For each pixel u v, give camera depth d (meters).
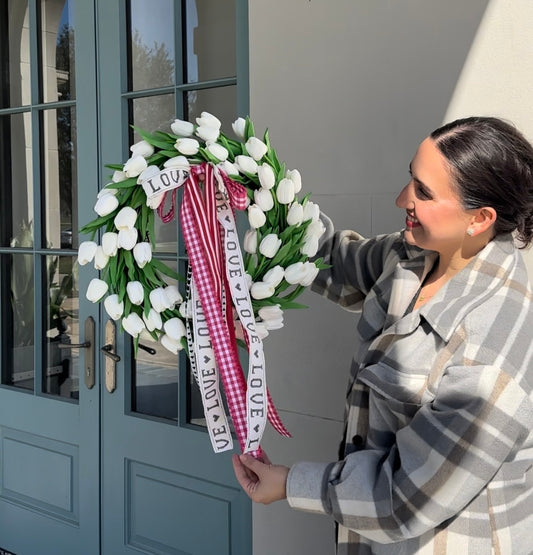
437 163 1.21
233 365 1.30
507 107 1.70
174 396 2.48
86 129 2.64
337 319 1.98
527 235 1.29
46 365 2.85
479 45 1.72
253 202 1.40
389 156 1.86
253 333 1.30
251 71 2.07
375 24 1.86
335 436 1.99
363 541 1.34
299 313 2.04
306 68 1.98
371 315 1.46
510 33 1.68
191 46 2.37
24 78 2.86
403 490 1.18
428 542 1.24
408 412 1.25
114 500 2.63
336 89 1.93
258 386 1.30
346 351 1.96
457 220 1.23
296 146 2.01
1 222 2.96
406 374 1.26
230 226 1.34
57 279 2.79
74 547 2.76
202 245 1.30
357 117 1.90
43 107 2.75
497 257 1.26
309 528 2.08
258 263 1.39
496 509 1.22
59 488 2.81
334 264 1.67
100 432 2.66
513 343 1.17
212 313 1.30
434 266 1.39
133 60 2.52
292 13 1.99
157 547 2.53
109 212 1.31
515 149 1.20
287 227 1.39
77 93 2.65
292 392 2.06
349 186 1.92
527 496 1.26
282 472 1.32
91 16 2.59
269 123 2.05
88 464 2.70
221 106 2.31
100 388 2.65
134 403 2.59
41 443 2.86
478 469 1.13
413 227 1.29
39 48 2.78
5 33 2.91
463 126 1.23
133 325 1.33
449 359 1.22
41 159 2.80
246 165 1.34
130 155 2.56
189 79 2.38
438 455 1.14
